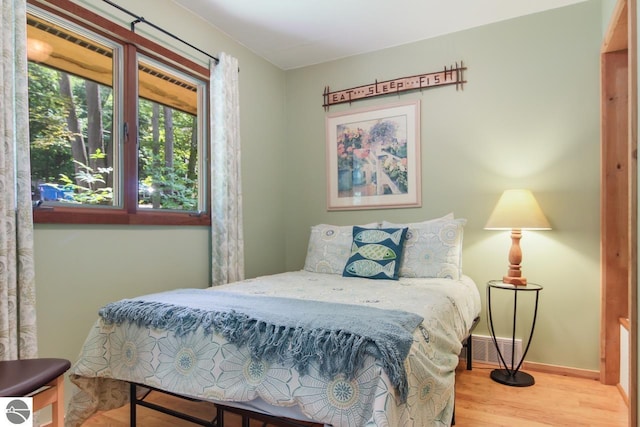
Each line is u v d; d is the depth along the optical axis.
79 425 1.56
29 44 1.77
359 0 2.44
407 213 3.00
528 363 2.55
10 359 1.48
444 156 2.87
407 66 3.02
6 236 1.49
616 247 2.30
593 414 1.89
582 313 2.43
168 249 2.38
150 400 2.06
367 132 3.16
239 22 2.70
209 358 1.34
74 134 1.95
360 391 1.08
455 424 1.79
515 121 2.64
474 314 2.31
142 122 2.31
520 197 2.36
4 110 1.50
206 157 2.72
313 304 1.54
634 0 1.42
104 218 1.98
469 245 2.76
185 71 2.55
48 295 1.75
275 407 1.24
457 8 2.54
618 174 2.30
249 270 3.08
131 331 1.51
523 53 2.63
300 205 3.48
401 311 1.45
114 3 2.06
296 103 3.51
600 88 2.38
